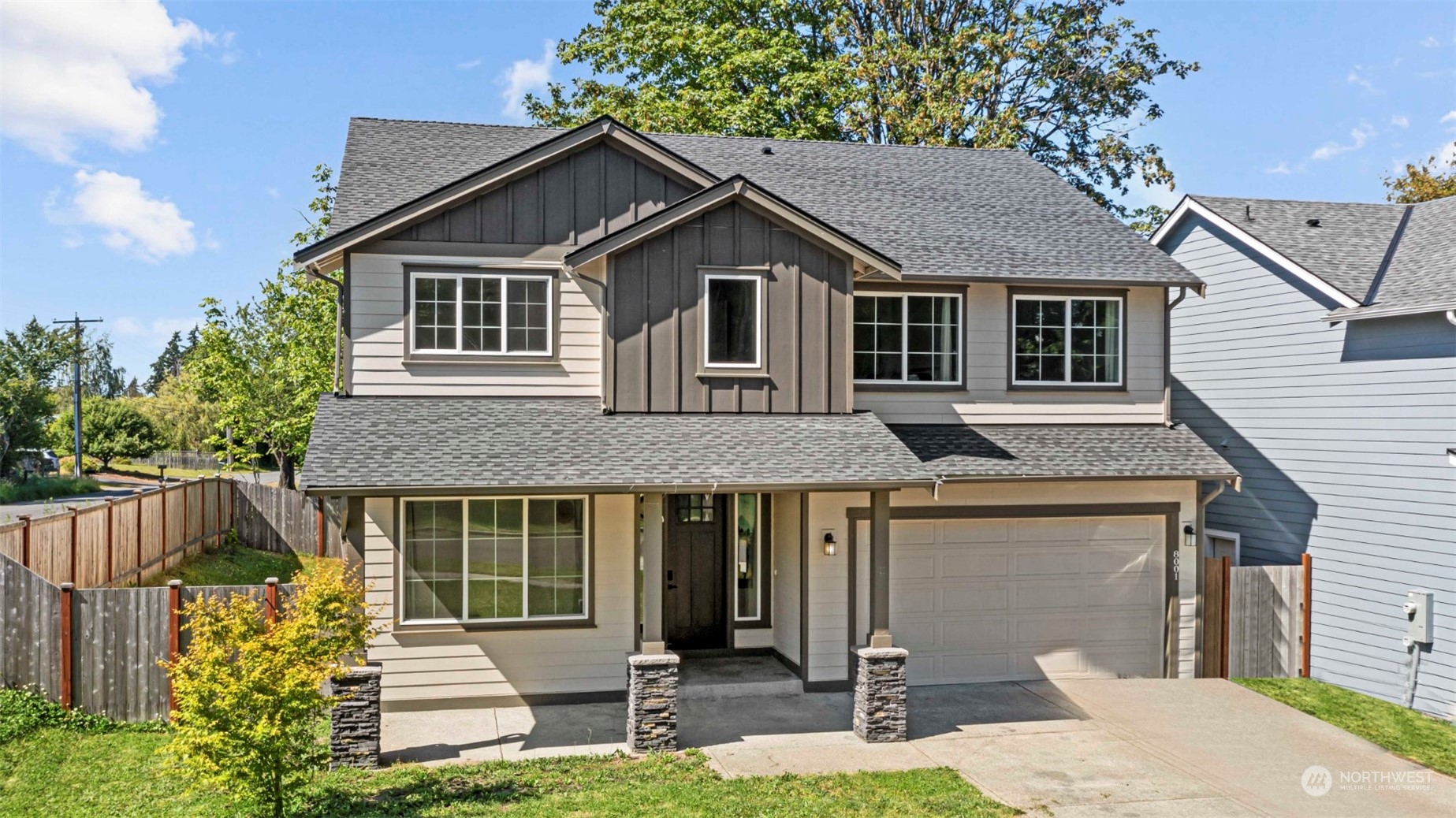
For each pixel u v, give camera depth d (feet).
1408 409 50.16
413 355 45.55
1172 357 67.05
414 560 43.75
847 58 92.99
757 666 48.96
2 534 41.55
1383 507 51.44
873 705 40.14
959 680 49.93
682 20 97.71
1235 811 33.76
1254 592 53.16
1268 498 59.00
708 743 39.63
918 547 49.44
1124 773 37.09
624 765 36.68
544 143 46.44
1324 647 54.39
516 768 36.22
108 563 53.93
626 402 44.32
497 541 44.45
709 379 44.98
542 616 44.86
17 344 151.02
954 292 51.83
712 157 61.05
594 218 47.42
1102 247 55.77
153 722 40.45
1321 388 55.36
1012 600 50.52
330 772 35.83
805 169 61.26
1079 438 51.98
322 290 87.86
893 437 44.60
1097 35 99.25
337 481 36.45
